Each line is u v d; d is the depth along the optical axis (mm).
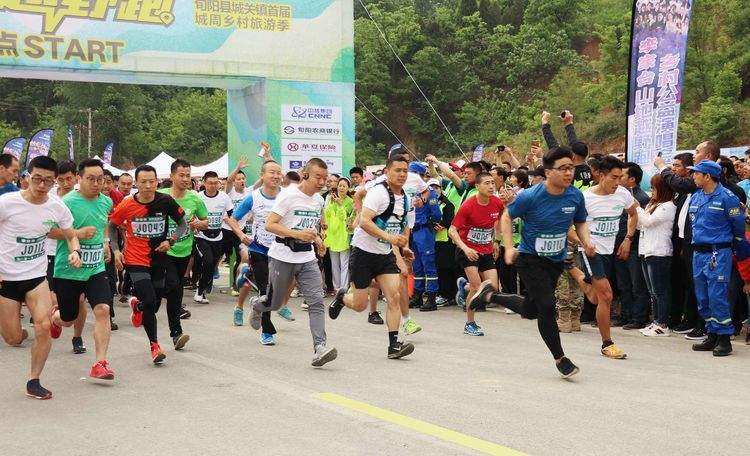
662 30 11180
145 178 8047
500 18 62906
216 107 63844
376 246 8336
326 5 16188
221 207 13648
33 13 14219
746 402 6355
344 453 4996
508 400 6422
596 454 4938
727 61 38250
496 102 55562
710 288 8656
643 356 8609
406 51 60969
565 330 10477
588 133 43938
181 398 6641
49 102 71062
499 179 12211
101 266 7488
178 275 9180
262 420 5863
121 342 9711
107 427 5754
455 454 4961
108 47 14688
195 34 15258
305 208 8156
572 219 7336
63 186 9500
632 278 10625
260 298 8727
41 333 6715
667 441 5215
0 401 6645
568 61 53375
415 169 12297
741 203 8609
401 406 6238
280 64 15891
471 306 7781
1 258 6715
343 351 8953
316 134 16203
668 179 9789
